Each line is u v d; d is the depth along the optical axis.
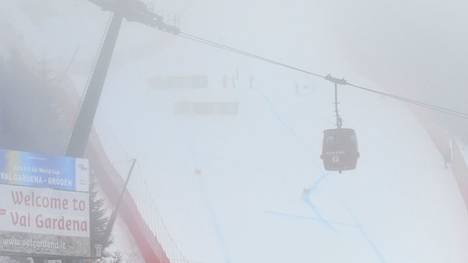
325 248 81.56
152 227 75.88
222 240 79.44
